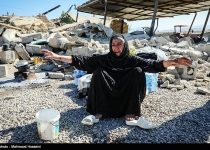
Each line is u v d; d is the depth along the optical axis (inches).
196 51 347.6
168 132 105.3
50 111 109.9
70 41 383.6
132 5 609.0
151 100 158.1
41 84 224.2
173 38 480.7
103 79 116.0
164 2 577.9
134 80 115.7
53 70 295.1
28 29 725.3
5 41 478.9
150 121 119.7
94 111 123.4
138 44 380.5
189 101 154.8
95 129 109.3
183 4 605.9
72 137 101.7
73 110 139.5
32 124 117.3
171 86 194.1
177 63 108.2
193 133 103.8
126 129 109.2
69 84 217.3
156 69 116.9
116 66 121.0
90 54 319.9
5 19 841.5
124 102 121.3
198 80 228.2
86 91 165.5
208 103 149.9
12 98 167.8
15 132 107.7
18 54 382.0
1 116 128.6
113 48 115.6
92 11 706.2
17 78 249.8
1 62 354.3
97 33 514.0
